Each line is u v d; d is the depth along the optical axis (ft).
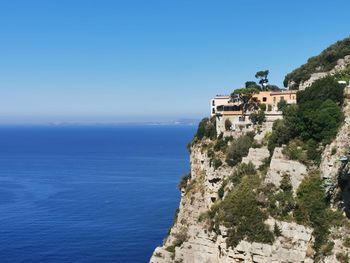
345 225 236.02
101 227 591.78
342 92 282.77
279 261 247.91
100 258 484.33
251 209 266.77
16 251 510.99
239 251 260.62
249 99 365.81
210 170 335.67
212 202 330.13
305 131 276.62
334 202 245.65
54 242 538.06
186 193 365.61
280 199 260.42
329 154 255.91
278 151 278.46
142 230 570.87
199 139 384.88
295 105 300.61
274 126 308.81
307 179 259.80
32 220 635.25
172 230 358.64
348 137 253.65
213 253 293.23
